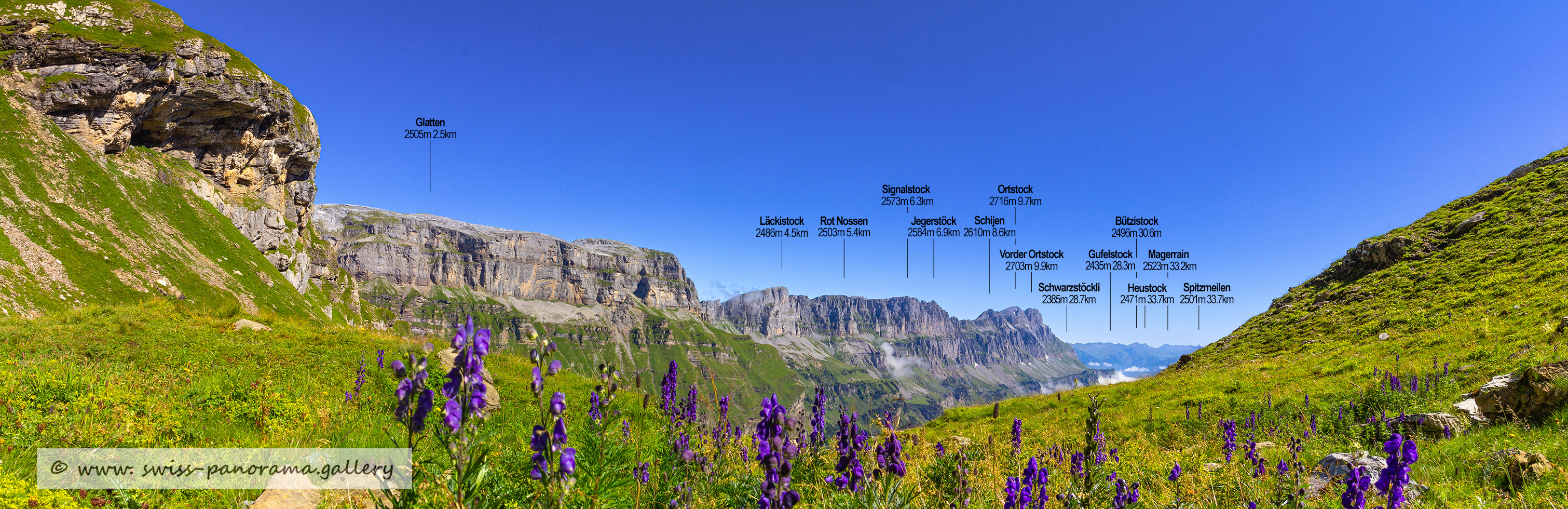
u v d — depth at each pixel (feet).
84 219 197.98
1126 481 26.30
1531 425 29.09
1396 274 107.45
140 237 213.46
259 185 359.87
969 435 67.46
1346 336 85.51
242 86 328.29
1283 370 72.28
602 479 14.05
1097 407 20.44
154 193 254.06
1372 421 37.88
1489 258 93.20
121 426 24.00
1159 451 43.32
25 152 206.28
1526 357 45.57
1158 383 81.76
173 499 17.85
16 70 238.48
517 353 68.54
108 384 30.07
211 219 277.44
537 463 10.77
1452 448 28.40
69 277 164.55
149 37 290.35
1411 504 20.84
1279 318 115.96
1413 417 34.47
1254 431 47.70
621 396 26.53
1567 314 55.31
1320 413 48.98
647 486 16.38
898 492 17.02
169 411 27.58
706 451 20.33
